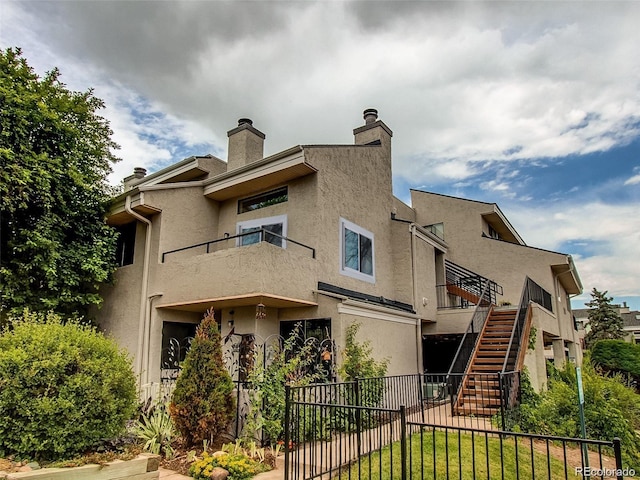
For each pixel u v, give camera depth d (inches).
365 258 537.3
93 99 494.6
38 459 203.9
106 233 474.3
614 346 839.7
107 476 207.0
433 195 819.4
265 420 299.0
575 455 303.1
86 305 473.7
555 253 692.7
